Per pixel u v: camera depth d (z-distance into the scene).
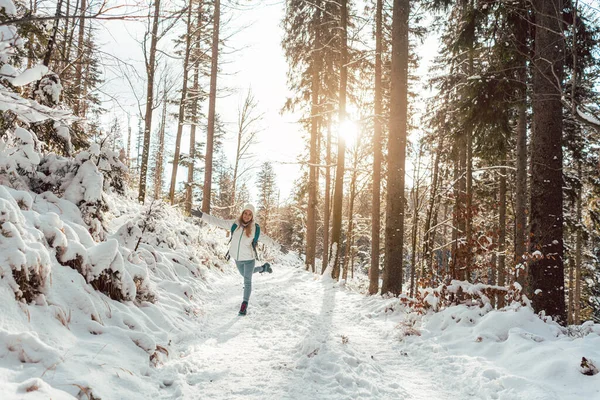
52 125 5.18
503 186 13.97
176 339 3.61
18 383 1.80
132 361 2.71
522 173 9.98
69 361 2.25
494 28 7.57
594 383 2.76
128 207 8.01
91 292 3.22
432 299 5.12
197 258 7.87
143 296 4.14
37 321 2.43
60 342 2.42
